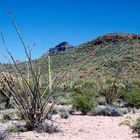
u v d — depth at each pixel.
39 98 13.09
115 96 25.36
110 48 115.50
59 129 13.18
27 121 12.89
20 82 13.17
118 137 12.16
